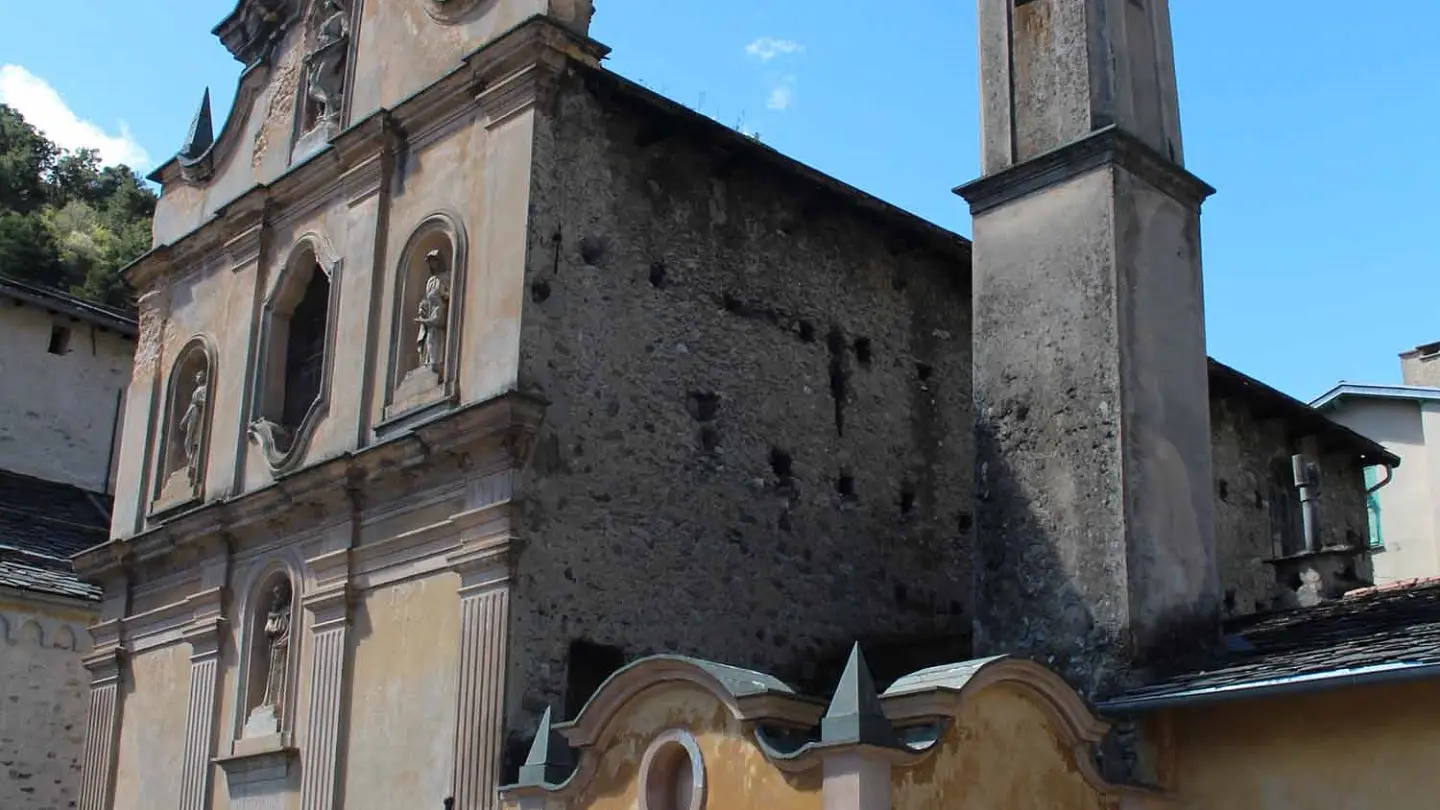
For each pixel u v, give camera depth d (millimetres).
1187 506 12398
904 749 8984
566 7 15016
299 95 18750
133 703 18703
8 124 61312
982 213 13578
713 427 15406
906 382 17766
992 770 9781
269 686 16234
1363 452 23250
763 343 16219
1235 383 20453
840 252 17438
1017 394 12852
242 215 18703
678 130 15469
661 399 14984
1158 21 13961
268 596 16812
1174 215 13219
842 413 16875
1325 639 11625
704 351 15547
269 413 17734
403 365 15602
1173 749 11438
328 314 16703
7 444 26500
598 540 14023
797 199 16969
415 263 15867
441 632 13961
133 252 49656
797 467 16172
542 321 14125
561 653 13438
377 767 14242
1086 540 12031
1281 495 21641
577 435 14125
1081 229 12766
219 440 18250
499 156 14906
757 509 15586
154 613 18609
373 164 16562
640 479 14547
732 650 14852
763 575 15414
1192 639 12008
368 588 15008
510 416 13469
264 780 15656
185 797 16828
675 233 15617
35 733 22312
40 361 27312
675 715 10086
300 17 19203
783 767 9156
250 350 18141
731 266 16109
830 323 17062
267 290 18203
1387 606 12539
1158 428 12352
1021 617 12289
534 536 13531
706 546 14953
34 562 23422
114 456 28000
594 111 15164
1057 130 13281
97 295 45781
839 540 16359
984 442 12977
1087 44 13219
